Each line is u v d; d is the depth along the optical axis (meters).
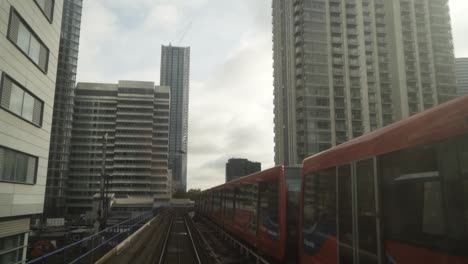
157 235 31.86
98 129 133.62
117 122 135.25
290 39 106.88
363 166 6.61
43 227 85.50
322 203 8.54
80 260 13.23
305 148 96.00
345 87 102.12
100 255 17.19
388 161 5.80
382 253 5.75
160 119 142.00
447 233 4.39
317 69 101.31
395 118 105.94
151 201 113.50
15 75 20.97
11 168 21.08
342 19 106.88
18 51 21.30
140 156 134.25
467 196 4.14
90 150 132.00
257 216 16.55
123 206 108.19
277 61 114.50
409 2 113.25
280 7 114.69
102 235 19.69
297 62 103.00
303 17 103.94
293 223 13.27
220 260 18.59
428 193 4.79
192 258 20.17
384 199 5.84
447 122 4.55
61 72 126.44
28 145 23.09
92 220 85.56
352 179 7.00
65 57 127.50
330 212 7.98
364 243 6.36
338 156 7.78
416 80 108.12
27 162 23.30
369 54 107.25
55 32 27.34
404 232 5.23
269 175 15.20
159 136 140.62
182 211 99.06
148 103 138.25
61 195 124.31
